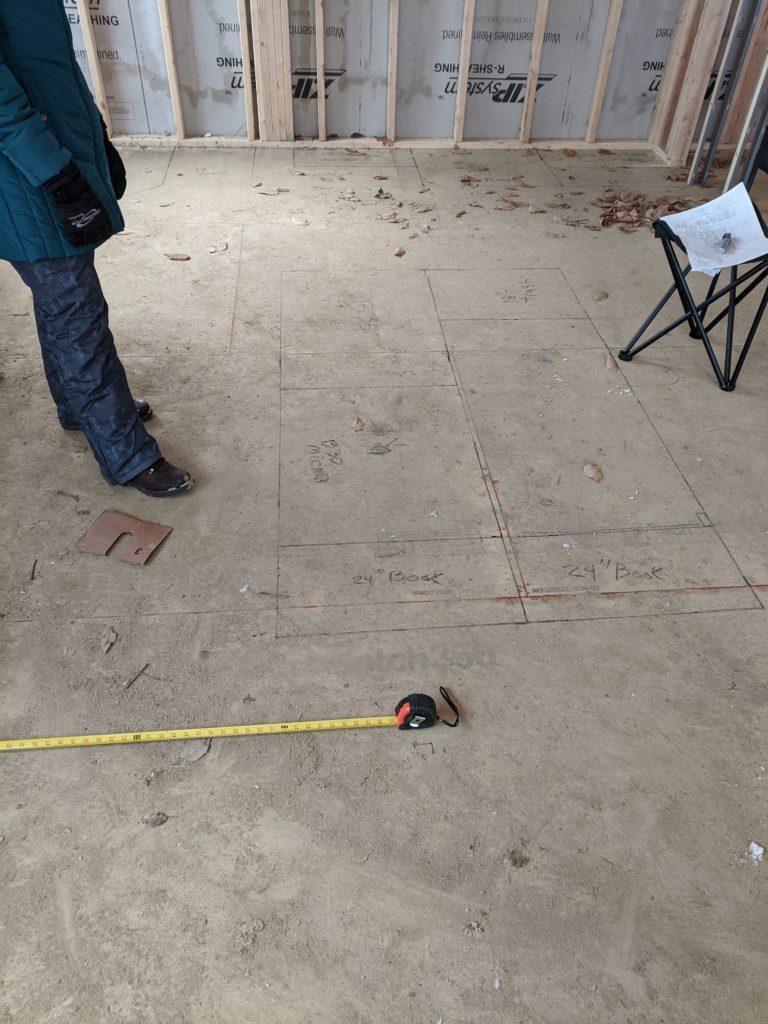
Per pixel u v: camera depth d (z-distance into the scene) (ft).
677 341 9.71
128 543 6.82
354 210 12.55
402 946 4.50
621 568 6.77
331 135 14.80
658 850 4.95
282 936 4.52
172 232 11.70
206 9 12.95
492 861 4.88
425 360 9.25
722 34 12.76
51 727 5.49
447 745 5.47
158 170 13.55
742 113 14.80
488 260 11.34
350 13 13.07
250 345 9.37
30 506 7.17
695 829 5.06
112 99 13.98
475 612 6.36
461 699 5.75
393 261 11.21
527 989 4.35
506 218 12.52
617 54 13.97
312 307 10.11
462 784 5.26
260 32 12.94
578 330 9.89
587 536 7.06
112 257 11.02
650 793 5.24
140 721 5.54
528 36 13.56
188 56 13.50
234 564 6.70
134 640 6.07
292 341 9.46
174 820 5.02
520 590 6.55
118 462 7.09
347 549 6.86
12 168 5.29
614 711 5.70
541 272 11.09
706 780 5.32
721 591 6.59
